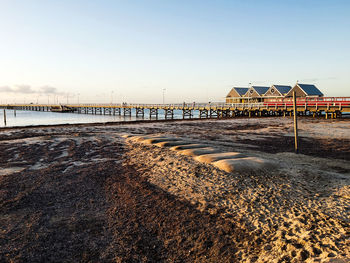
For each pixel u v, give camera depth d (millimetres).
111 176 10117
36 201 7750
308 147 15289
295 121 13359
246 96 53375
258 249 5012
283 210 6375
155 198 7797
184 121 39594
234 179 8523
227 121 36344
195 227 6035
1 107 161250
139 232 6004
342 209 6117
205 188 8086
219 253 5078
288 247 4809
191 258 5035
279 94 46594
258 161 10133
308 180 8414
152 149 13938
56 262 4949
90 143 17453
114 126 32281
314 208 6316
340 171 9875
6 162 12422
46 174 10391
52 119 60938
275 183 8133
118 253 5246
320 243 4746
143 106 66188
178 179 9125
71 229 6141
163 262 4973
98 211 7133
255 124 30172
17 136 22562
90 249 5367
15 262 4887
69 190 8680
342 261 3949
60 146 16484
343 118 33156
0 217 6680
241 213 6438
